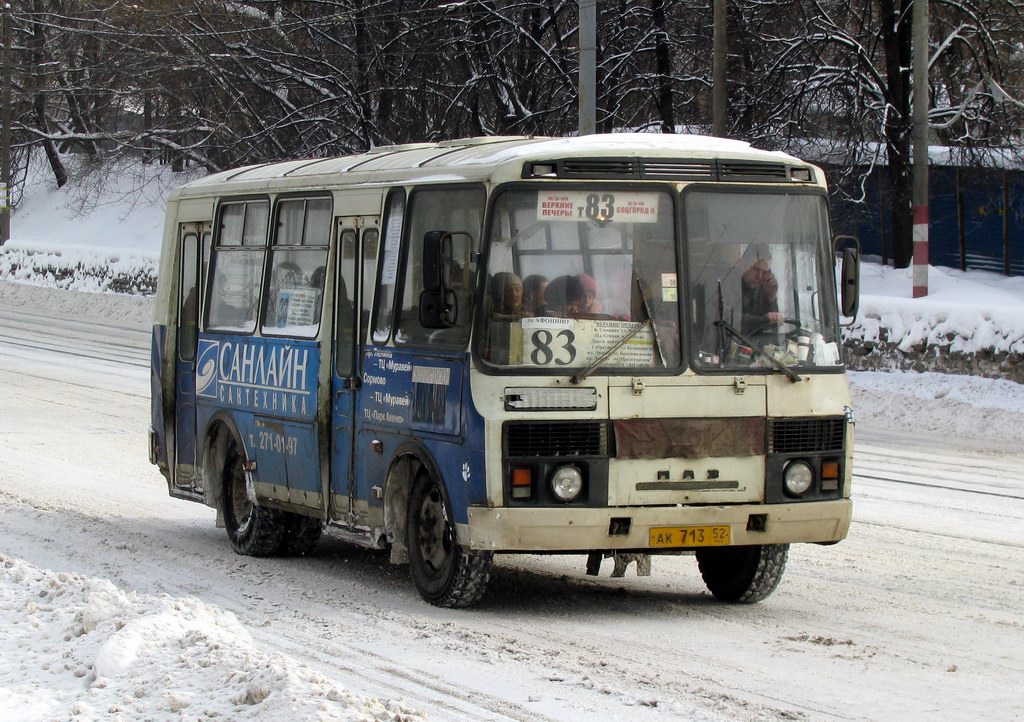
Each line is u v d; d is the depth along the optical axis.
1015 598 11.92
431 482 11.57
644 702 8.25
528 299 10.79
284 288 13.81
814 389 11.23
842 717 8.02
